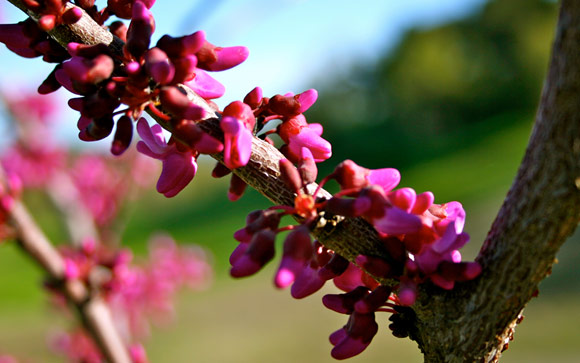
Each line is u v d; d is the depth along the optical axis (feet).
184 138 0.50
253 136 0.53
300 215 0.51
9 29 0.53
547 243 0.49
